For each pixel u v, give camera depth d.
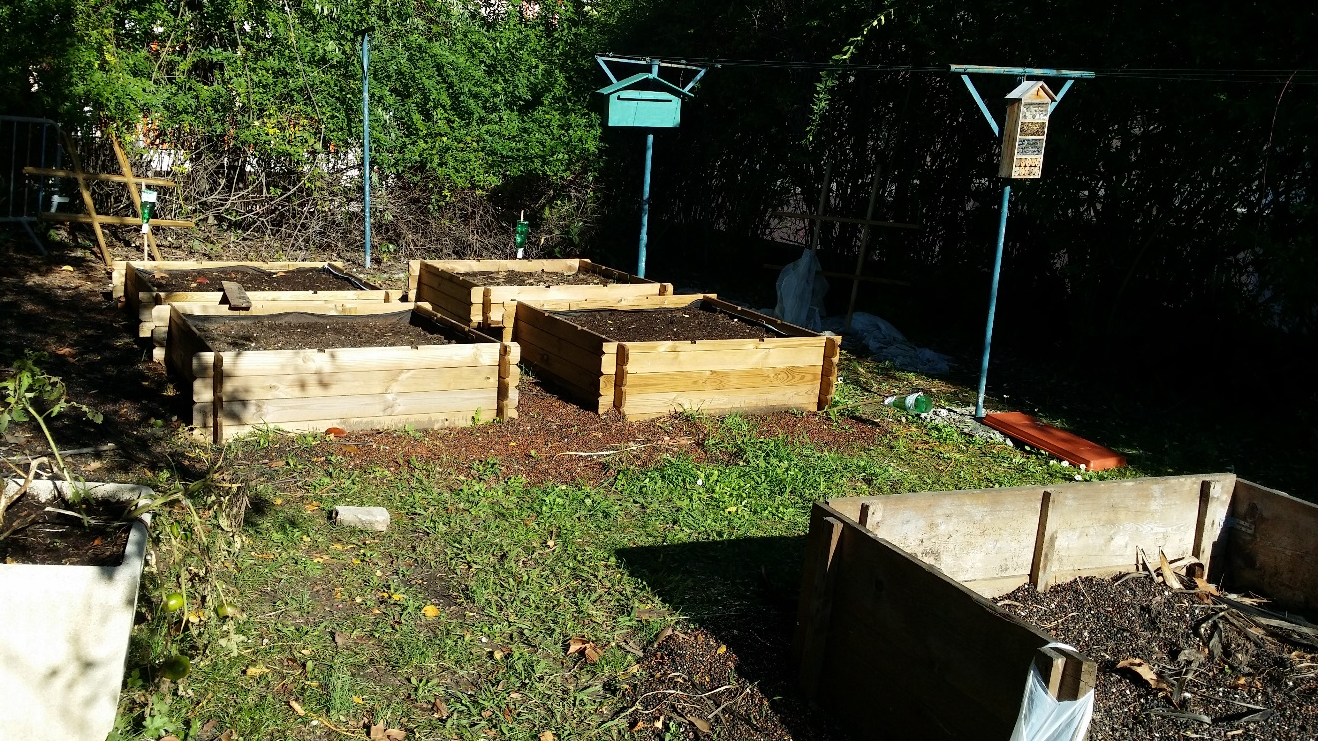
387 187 11.83
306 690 3.54
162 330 7.10
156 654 3.36
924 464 6.57
